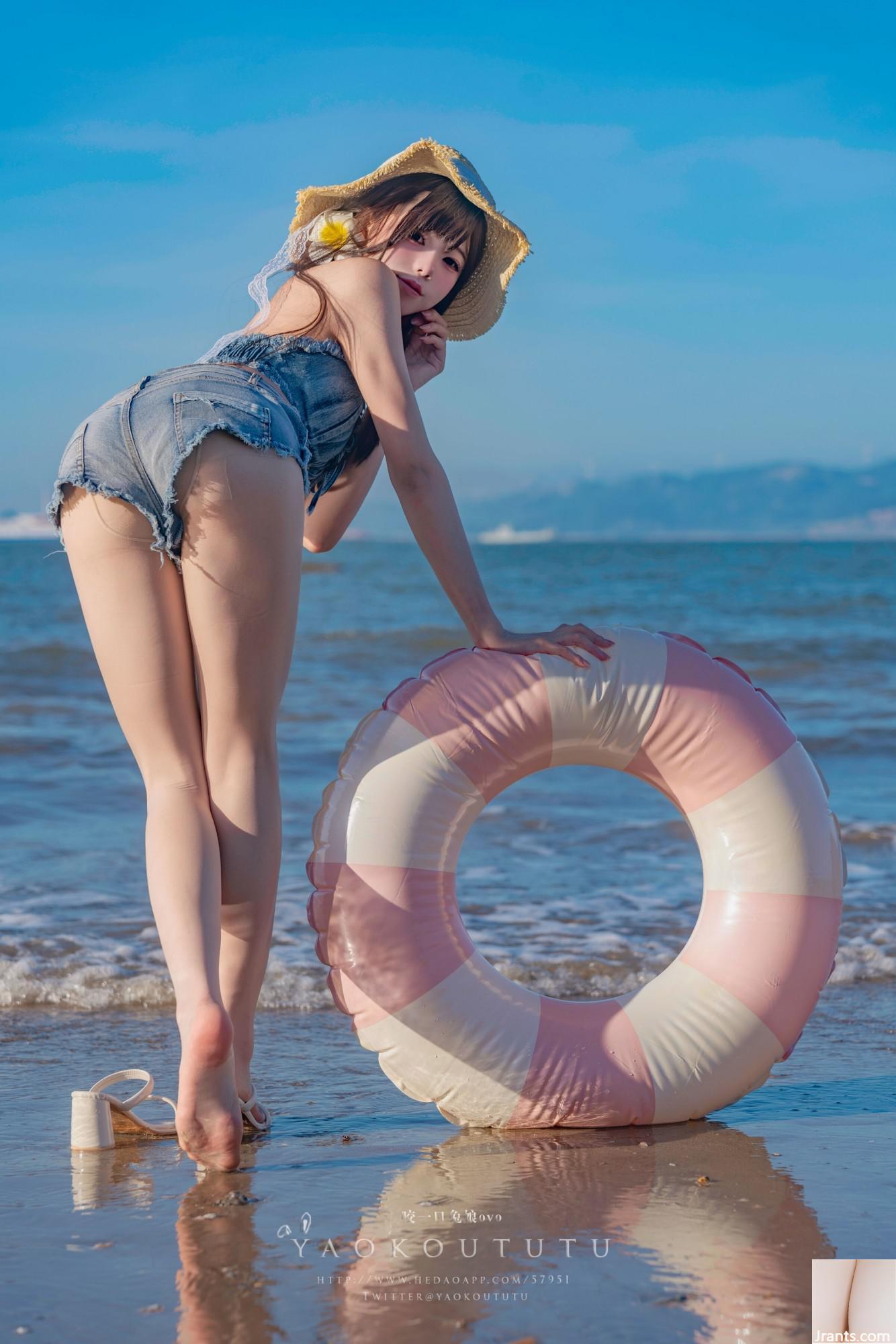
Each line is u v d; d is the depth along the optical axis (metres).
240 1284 1.56
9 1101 2.37
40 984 3.15
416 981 2.18
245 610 2.03
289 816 5.66
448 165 2.47
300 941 3.62
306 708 9.39
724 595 24.48
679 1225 1.76
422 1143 2.15
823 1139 2.16
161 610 2.06
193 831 2.02
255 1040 2.82
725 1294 1.54
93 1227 1.74
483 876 4.62
